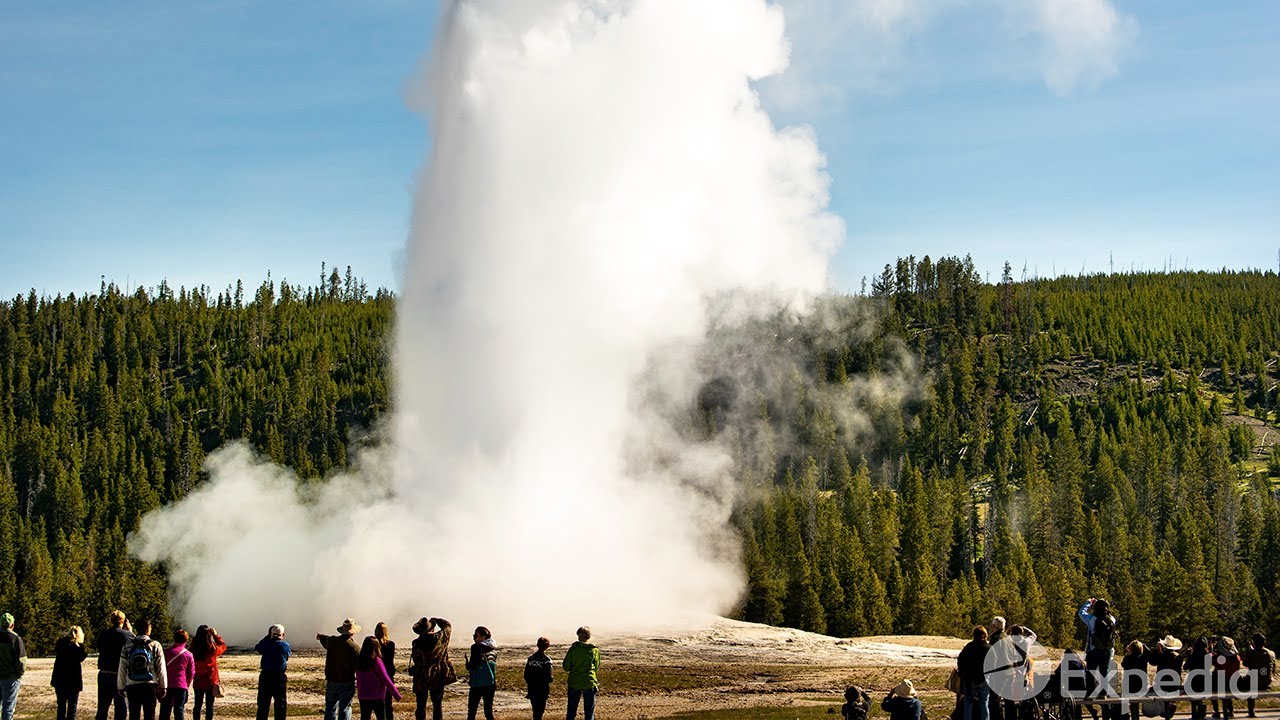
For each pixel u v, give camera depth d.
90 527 145.00
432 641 26.91
